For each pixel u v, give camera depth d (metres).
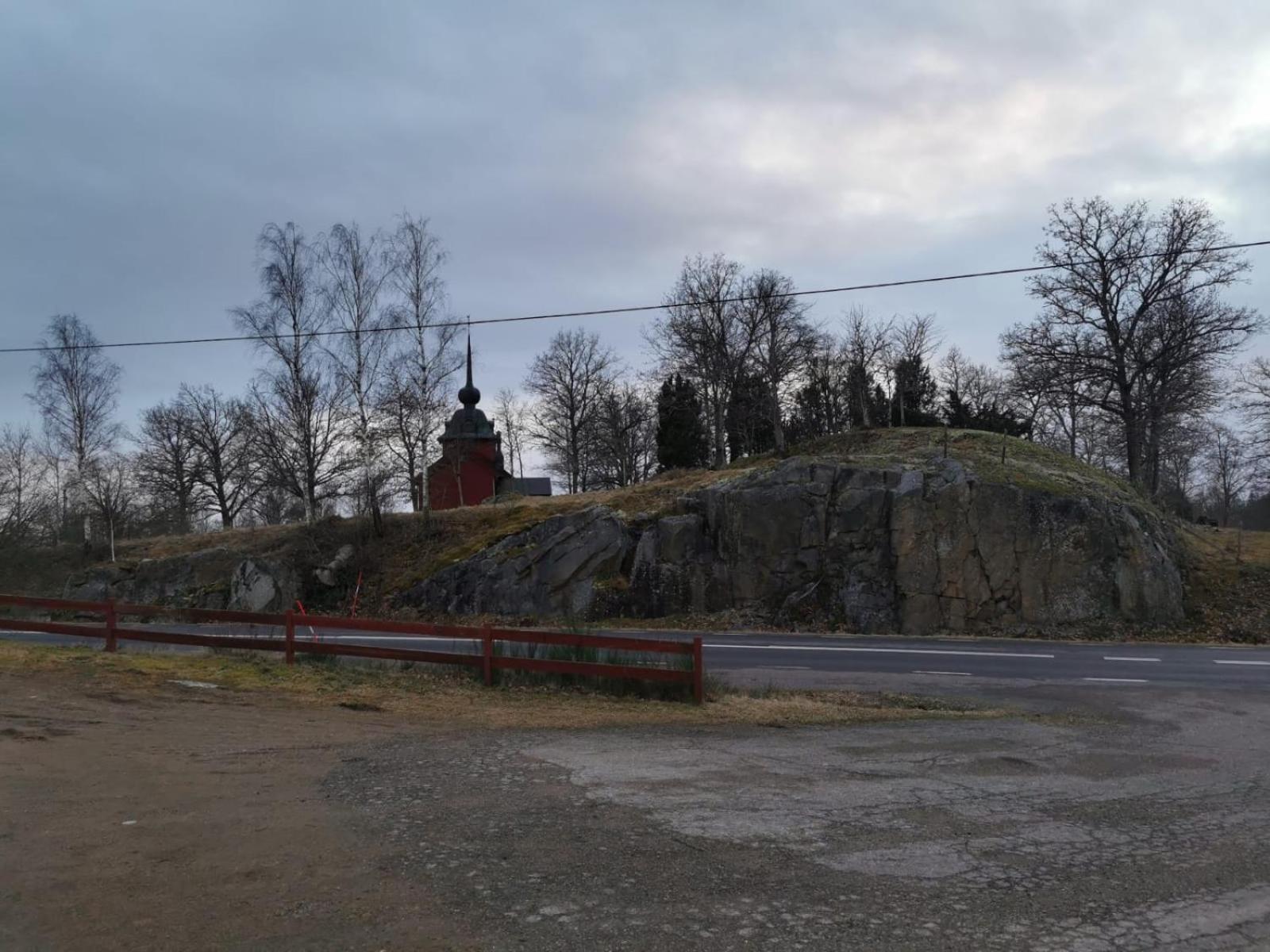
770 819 7.37
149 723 10.91
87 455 46.88
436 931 5.07
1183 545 30.27
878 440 39.75
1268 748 10.77
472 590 32.34
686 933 5.08
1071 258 40.59
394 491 40.22
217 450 68.31
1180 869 6.29
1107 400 41.47
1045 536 27.05
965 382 72.25
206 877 5.83
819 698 14.60
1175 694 15.27
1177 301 39.31
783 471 30.81
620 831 6.97
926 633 26.83
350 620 15.46
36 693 12.27
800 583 29.06
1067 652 21.78
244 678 14.30
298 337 36.28
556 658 15.21
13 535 41.06
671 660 14.50
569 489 74.25
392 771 8.90
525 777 8.71
